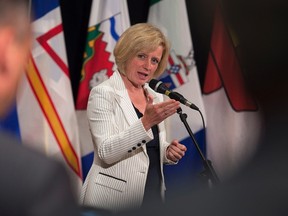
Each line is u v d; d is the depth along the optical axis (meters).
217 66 6.12
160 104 3.46
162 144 3.91
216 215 0.87
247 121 6.04
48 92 5.57
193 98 5.89
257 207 0.88
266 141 0.97
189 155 5.90
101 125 3.70
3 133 0.91
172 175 5.91
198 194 0.89
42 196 0.87
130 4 6.21
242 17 1.18
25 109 5.52
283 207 0.88
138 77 3.85
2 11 0.93
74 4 6.02
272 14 1.13
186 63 5.94
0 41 0.93
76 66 6.09
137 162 3.73
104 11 5.82
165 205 0.88
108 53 5.77
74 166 5.61
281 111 1.02
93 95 3.82
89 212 1.50
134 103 3.88
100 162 3.81
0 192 0.86
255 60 1.09
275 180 0.89
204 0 6.35
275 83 1.05
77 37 6.07
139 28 3.87
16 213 0.86
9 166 0.87
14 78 0.94
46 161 0.89
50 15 5.63
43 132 5.55
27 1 1.04
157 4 6.04
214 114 6.13
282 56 1.07
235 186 0.89
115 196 3.70
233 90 6.09
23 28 0.95
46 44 5.60
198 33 6.43
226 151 6.09
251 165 0.93
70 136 5.60
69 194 0.89
